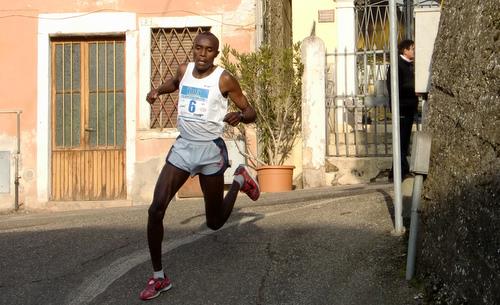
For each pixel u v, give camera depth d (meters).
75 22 11.43
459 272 4.04
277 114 10.62
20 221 8.55
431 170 4.82
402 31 11.66
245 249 5.69
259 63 10.39
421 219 4.88
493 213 3.55
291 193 9.25
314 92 10.56
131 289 5.05
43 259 5.89
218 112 4.76
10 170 11.38
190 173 4.77
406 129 8.73
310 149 10.53
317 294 4.76
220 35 11.23
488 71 3.90
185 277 5.18
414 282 4.71
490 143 3.75
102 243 6.26
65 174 11.48
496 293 3.46
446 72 4.78
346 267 5.11
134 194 11.18
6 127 11.44
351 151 10.73
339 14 12.15
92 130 11.50
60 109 11.57
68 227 7.17
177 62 11.31
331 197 8.03
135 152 11.22
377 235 5.66
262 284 4.97
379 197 7.12
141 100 11.25
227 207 5.04
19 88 11.45
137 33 11.34
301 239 5.79
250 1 11.20
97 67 11.54
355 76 11.36
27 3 11.51
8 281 5.40
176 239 6.21
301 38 12.28
